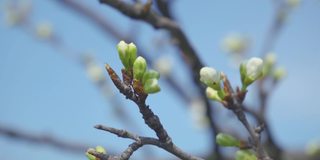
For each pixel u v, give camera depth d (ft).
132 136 0.68
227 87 0.78
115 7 1.01
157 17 1.05
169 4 1.13
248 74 0.79
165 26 1.06
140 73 0.71
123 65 0.73
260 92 1.19
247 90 0.79
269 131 1.18
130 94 0.70
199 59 1.12
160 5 1.11
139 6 1.03
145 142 0.69
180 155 0.70
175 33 1.08
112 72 0.70
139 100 0.70
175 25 1.07
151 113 0.70
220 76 0.79
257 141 0.77
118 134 0.68
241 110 0.78
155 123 0.69
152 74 0.71
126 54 0.73
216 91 0.79
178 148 0.70
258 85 1.19
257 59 0.80
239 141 0.80
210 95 0.79
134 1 1.03
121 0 1.01
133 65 0.73
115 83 0.69
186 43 1.10
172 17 1.13
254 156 0.78
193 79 1.19
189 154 0.70
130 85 0.71
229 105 0.78
